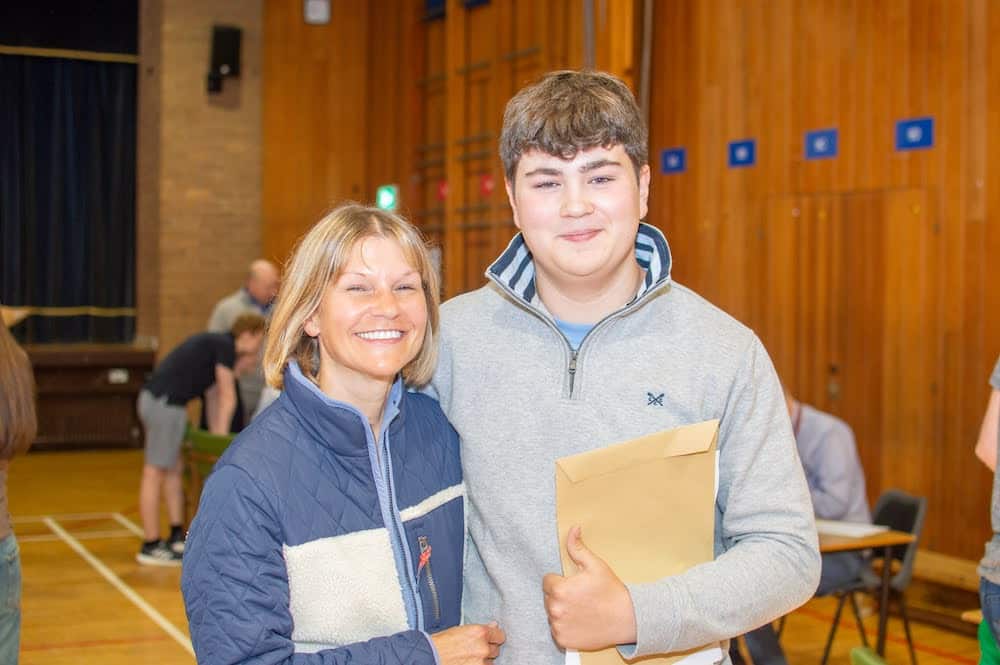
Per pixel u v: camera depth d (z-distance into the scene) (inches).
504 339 63.6
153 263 390.9
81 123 404.8
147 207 398.0
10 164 397.7
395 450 62.8
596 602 55.0
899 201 216.1
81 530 272.8
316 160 392.5
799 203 237.3
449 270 341.1
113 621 199.2
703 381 59.9
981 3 201.2
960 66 205.0
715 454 58.9
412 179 367.6
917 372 213.0
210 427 230.7
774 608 57.0
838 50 228.2
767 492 58.6
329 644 59.2
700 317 61.3
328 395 62.8
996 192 199.0
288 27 388.5
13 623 92.3
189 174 381.7
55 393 382.0
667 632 55.0
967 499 203.9
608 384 60.3
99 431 389.4
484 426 62.2
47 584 223.0
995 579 87.3
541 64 304.0
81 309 407.8
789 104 239.5
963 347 204.8
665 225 271.6
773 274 243.4
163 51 378.3
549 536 59.7
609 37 274.2
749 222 249.0
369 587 60.0
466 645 58.7
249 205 387.9
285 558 58.4
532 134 58.6
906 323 215.0
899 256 216.2
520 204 60.4
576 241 59.2
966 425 204.4
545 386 61.3
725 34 254.1
